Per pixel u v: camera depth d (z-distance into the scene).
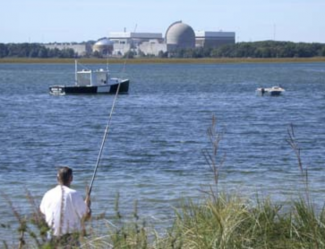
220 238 20.81
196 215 22.22
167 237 21.17
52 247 16.41
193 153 61.06
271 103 130.38
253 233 21.92
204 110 114.12
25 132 81.06
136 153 61.56
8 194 41.72
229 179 46.81
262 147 64.56
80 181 46.88
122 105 127.19
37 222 17.22
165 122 92.62
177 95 157.25
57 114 107.75
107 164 55.41
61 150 64.44
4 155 61.22
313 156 58.41
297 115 102.94
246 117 100.06
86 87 155.38
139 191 42.16
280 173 49.31
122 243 19.47
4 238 27.09
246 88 186.88
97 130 82.81
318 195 36.88
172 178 47.47
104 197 39.97
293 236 22.16
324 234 21.83
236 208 22.59
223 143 67.75
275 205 24.77
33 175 50.47
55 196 20.66
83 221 18.72
